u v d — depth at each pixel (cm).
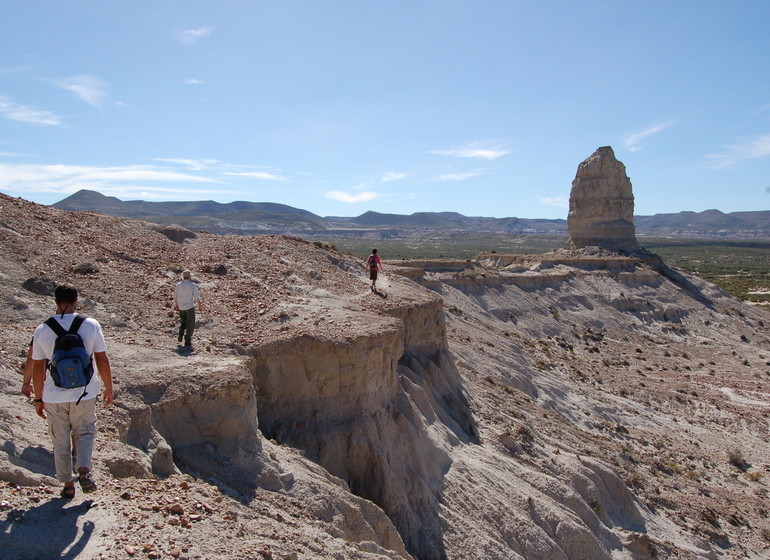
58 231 2066
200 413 1157
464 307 5122
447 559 1460
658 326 6656
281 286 2227
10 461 788
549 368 4169
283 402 1516
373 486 1498
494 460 2009
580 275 7194
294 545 879
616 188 8494
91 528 683
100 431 962
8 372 1055
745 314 7500
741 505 2648
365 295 2369
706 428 3744
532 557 1630
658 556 1998
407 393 1956
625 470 2617
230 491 1048
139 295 1745
